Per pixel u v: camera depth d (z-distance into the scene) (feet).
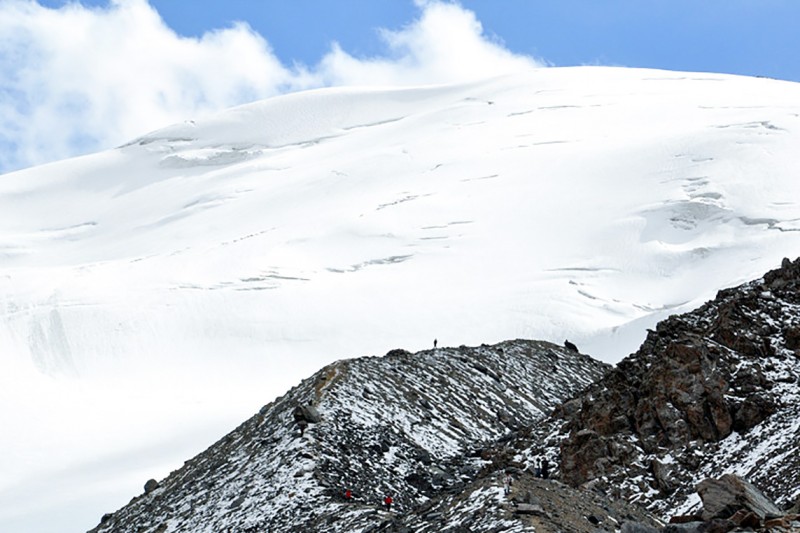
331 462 168.55
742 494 96.89
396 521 112.98
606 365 271.49
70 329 579.07
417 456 178.60
